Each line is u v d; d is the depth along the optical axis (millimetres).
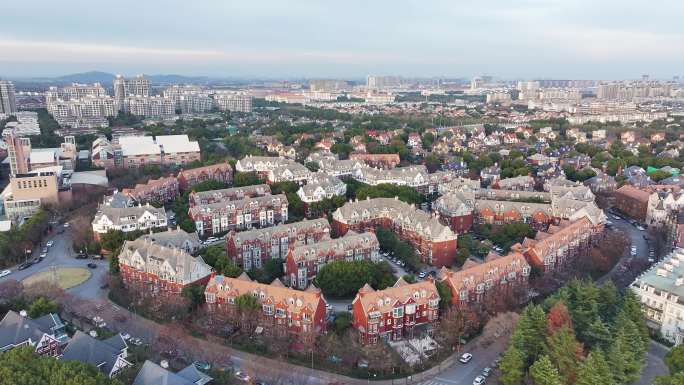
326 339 191250
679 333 197875
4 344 178500
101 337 195250
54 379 146250
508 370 170625
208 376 168000
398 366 182000
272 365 181750
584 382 158125
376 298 196750
